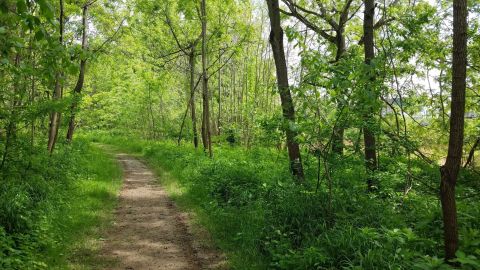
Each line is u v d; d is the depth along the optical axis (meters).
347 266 5.06
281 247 5.96
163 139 31.83
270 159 16.05
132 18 18.70
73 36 16.61
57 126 14.02
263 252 6.39
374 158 8.56
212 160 15.34
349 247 5.25
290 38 7.78
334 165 6.99
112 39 18.23
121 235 7.75
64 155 13.79
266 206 8.03
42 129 14.19
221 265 6.25
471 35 12.04
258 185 9.93
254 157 16.45
